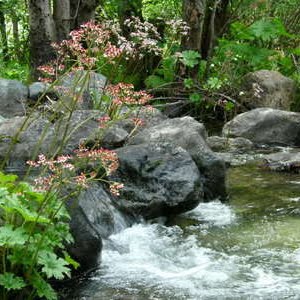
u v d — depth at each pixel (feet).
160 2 45.37
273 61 41.04
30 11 34.27
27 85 30.25
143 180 18.95
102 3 43.39
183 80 35.68
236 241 16.93
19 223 12.60
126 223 17.80
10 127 20.94
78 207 14.83
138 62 36.17
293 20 44.47
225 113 34.83
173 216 19.11
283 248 16.37
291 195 21.25
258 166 25.52
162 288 13.85
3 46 46.78
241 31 38.63
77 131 20.48
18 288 11.79
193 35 35.81
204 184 20.53
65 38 36.94
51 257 12.21
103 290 13.74
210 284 14.08
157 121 25.11
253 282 14.19
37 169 18.38
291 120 31.19
